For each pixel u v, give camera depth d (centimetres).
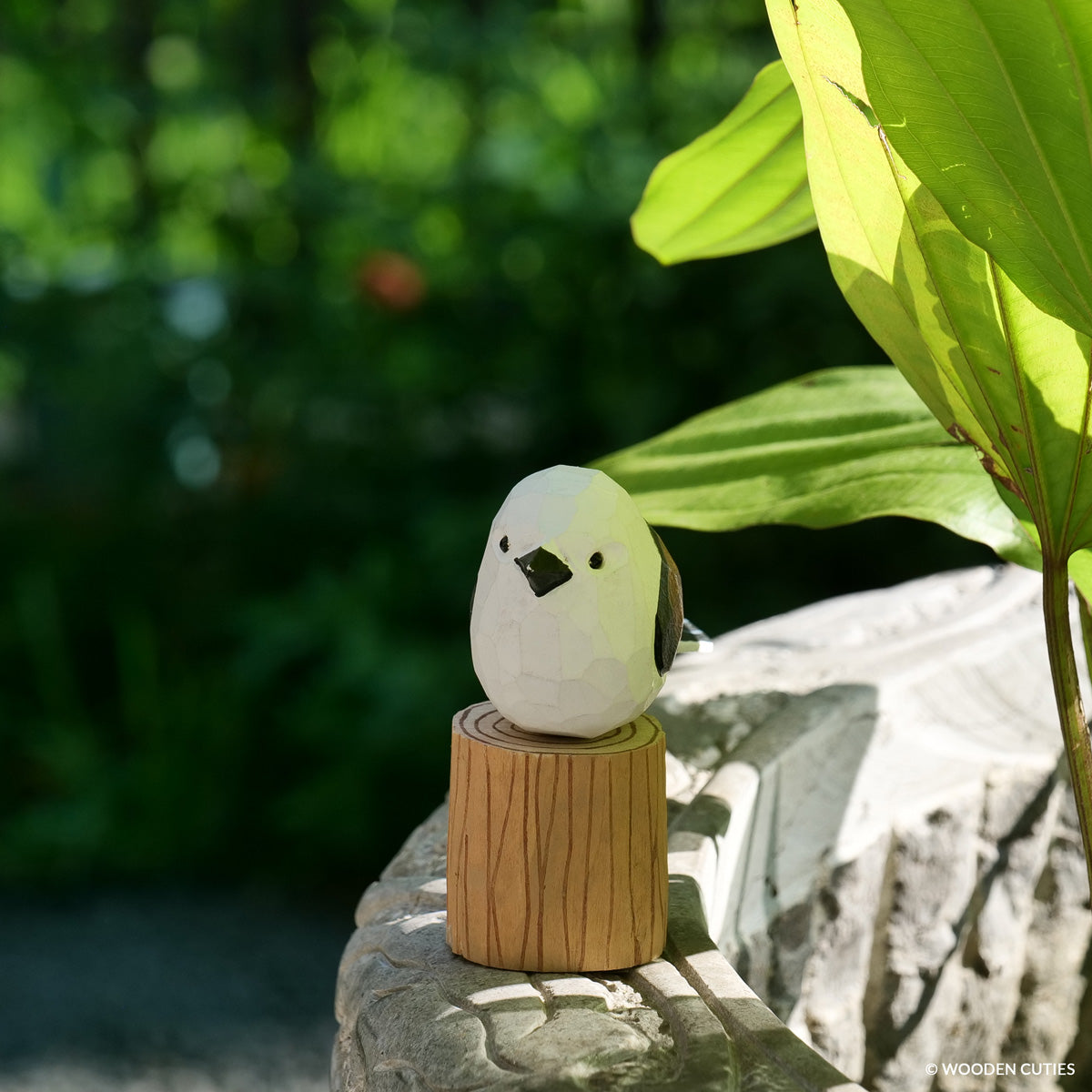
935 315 49
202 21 255
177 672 190
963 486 54
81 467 223
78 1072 122
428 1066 46
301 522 203
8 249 225
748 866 58
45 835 169
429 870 55
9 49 232
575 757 48
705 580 170
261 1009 134
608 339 181
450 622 177
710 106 186
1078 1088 68
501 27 229
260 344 206
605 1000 48
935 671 66
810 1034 60
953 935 63
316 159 221
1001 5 42
